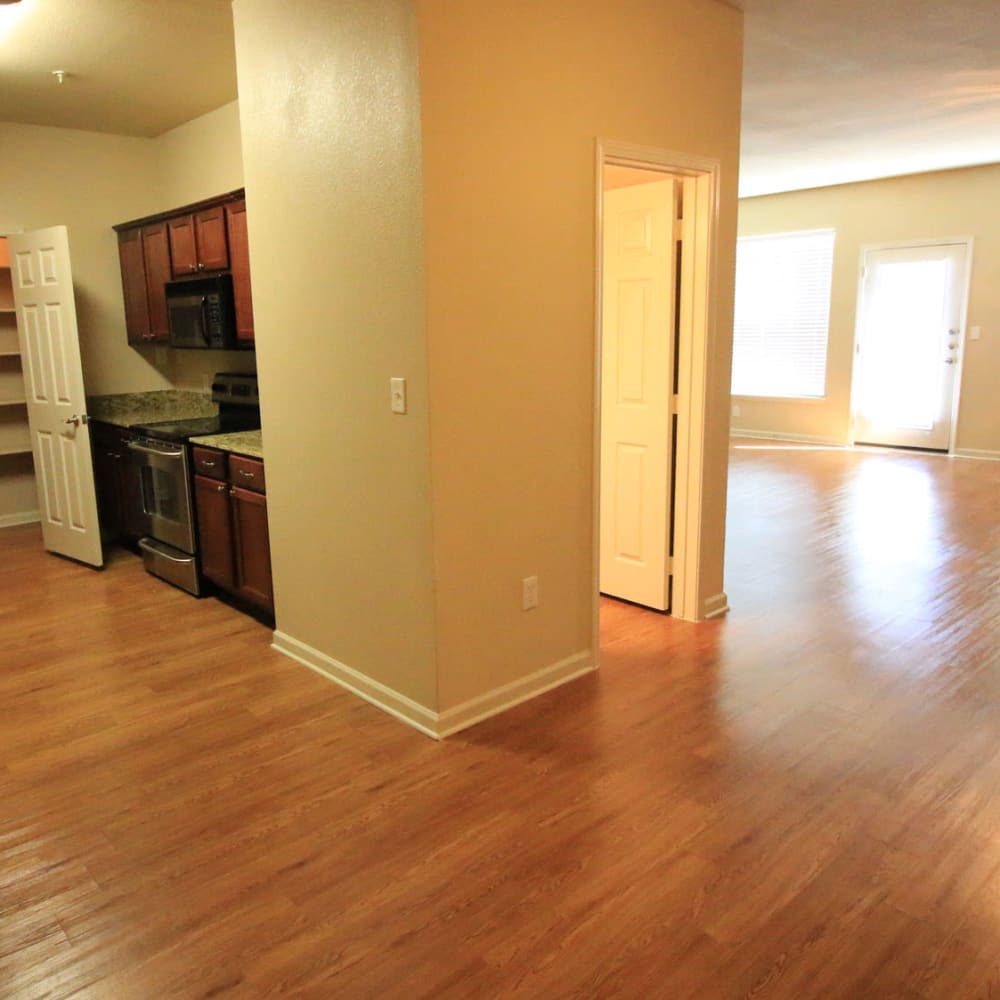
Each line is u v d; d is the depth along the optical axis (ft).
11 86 13.85
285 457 10.73
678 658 11.15
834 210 26.86
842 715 9.52
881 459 25.45
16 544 17.33
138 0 10.23
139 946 6.17
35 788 8.32
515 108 8.60
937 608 12.89
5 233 16.69
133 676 10.91
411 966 5.92
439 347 8.34
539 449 9.60
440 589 8.86
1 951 6.14
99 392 18.08
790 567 15.03
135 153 17.88
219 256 13.98
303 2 8.93
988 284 24.18
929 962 5.87
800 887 6.66
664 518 12.46
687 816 7.64
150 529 15.21
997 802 7.79
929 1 10.73
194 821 7.72
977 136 18.97
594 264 9.77
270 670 11.04
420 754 8.82
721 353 11.82
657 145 10.18
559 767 8.52
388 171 8.25
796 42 12.31
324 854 7.20
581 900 6.56
